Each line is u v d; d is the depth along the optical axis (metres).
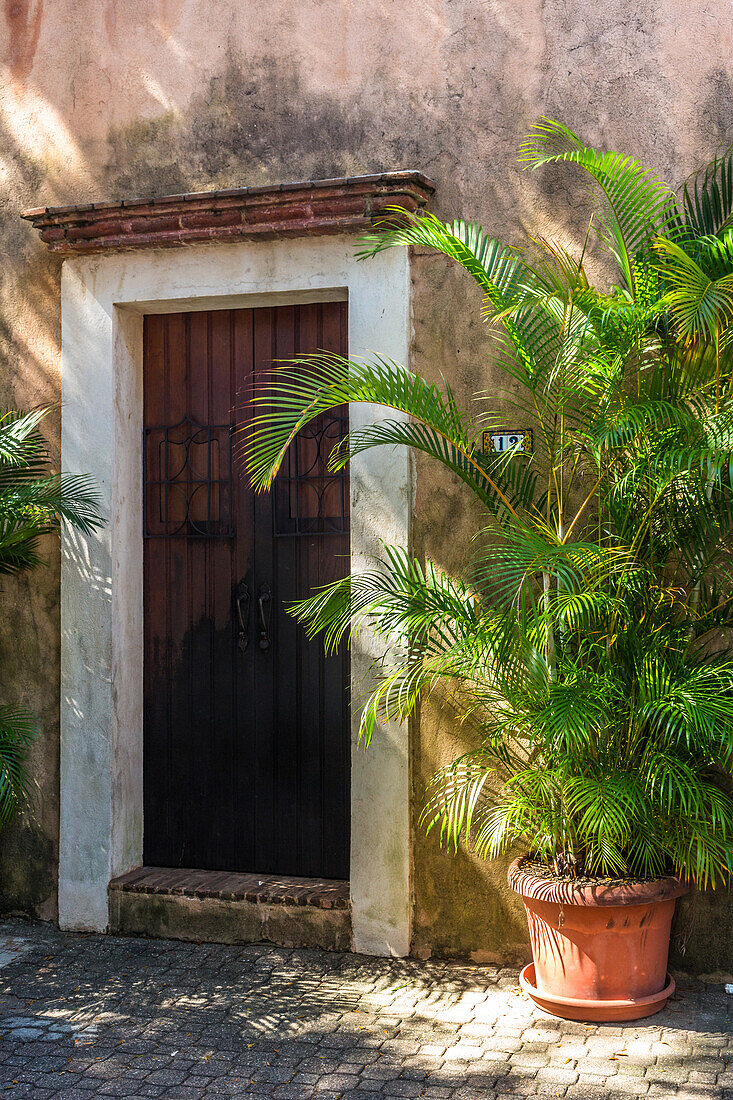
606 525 4.08
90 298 5.00
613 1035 3.76
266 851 4.99
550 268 4.37
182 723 5.11
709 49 4.20
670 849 3.77
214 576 5.05
